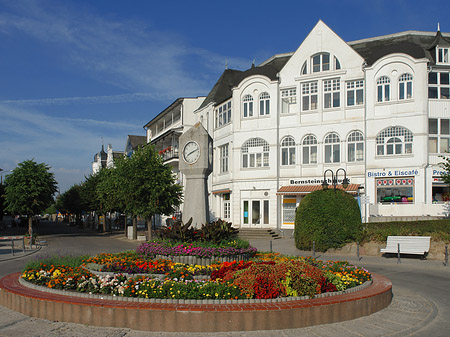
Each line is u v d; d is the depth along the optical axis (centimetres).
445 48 3212
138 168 3262
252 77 3594
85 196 5234
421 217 2781
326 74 3366
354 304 883
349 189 3064
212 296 848
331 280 972
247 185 3559
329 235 2202
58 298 863
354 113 3266
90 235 4475
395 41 3547
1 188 5456
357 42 3716
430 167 3027
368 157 3170
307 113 3419
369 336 776
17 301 916
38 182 3784
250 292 855
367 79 3209
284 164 3478
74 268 1072
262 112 3575
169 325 773
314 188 3253
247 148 3603
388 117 3127
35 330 782
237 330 777
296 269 905
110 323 795
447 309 1017
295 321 806
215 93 4150
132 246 2894
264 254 1492
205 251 1277
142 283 891
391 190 3103
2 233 4684
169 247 1322
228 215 3766
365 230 2178
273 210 3434
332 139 3338
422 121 3028
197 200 1561
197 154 1574
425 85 3045
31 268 1082
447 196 2992
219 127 3928
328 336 766
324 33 3412
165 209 3366
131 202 3294
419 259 1944
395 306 1012
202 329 770
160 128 6097
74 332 768
